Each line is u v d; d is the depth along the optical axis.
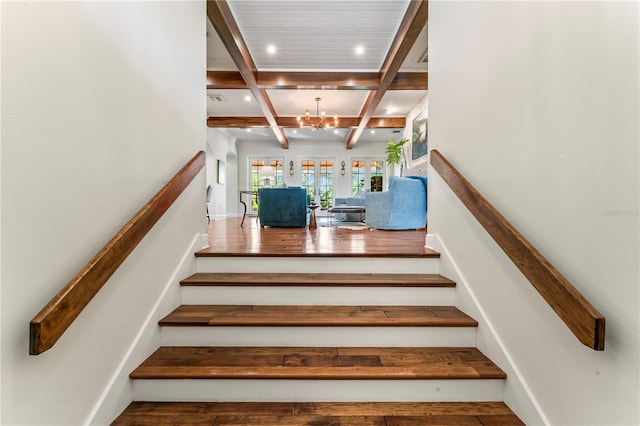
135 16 1.34
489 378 1.28
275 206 5.02
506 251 1.21
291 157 10.51
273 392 1.29
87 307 1.05
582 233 0.92
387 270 2.03
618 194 0.81
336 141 10.48
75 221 0.99
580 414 0.93
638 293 0.77
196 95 2.04
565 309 0.91
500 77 1.35
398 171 9.12
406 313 1.66
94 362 1.08
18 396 0.80
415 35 3.29
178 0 1.78
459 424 1.16
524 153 1.19
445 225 1.93
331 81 4.71
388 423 1.17
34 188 0.85
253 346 1.53
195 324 1.53
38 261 0.86
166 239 1.61
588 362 0.90
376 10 3.25
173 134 1.71
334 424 1.16
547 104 1.07
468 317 1.59
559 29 1.01
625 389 0.80
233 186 10.30
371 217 4.79
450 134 1.87
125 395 1.23
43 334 0.80
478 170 1.54
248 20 3.42
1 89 0.76
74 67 0.99
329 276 1.94
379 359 1.41
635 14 0.77
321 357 1.43
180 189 1.65
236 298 1.79
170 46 1.67
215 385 1.29
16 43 0.79
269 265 2.04
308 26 3.54
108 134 1.16
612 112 0.83
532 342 1.14
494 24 1.39
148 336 1.42
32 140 0.84
